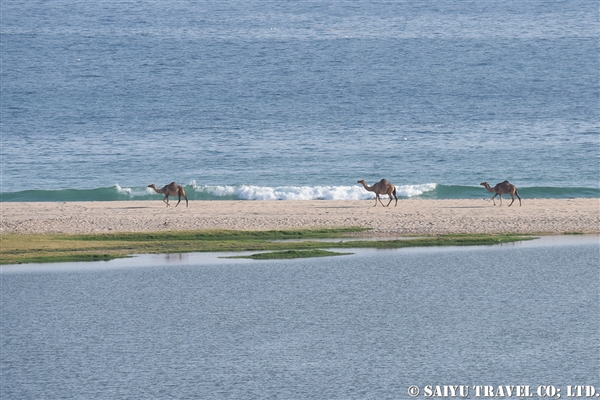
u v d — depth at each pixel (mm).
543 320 104562
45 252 142500
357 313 108125
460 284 122500
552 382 84375
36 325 104375
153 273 130625
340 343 96188
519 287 120688
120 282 125062
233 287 121750
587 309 109500
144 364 90188
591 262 135750
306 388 82938
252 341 97500
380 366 88875
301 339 98000
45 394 81875
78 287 122312
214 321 105375
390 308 110562
